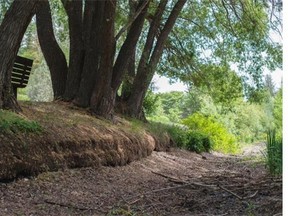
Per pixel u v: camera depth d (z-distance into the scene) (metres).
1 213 5.76
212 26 22.11
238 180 8.54
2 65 8.77
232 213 5.60
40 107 11.28
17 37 8.77
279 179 7.29
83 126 10.67
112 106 13.73
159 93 24.39
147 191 8.09
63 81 14.25
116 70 14.15
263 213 5.35
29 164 7.69
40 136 8.45
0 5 12.94
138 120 16.50
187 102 46.12
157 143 15.88
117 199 7.29
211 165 15.90
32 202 6.54
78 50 13.82
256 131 42.66
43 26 14.30
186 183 8.55
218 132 27.55
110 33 12.97
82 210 6.38
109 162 10.45
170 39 21.97
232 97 22.81
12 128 7.88
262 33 18.30
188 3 21.86
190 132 21.92
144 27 21.39
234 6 17.56
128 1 15.92
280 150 8.14
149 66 17.36
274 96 18.30
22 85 10.20
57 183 7.91
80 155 9.37
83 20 14.03
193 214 5.84
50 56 14.29
